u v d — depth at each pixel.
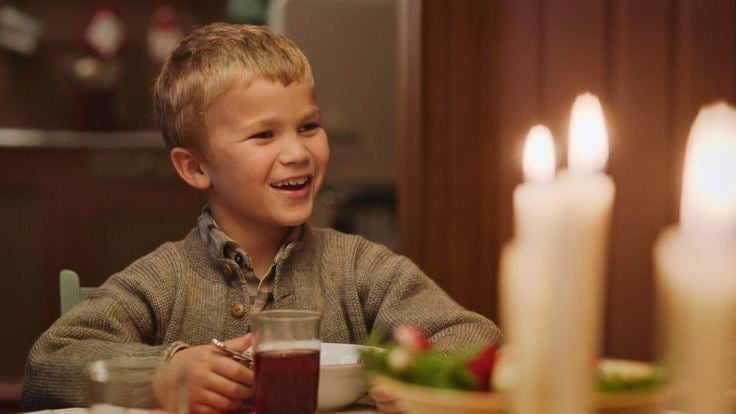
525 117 2.47
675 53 2.36
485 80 2.50
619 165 2.40
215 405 1.09
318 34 3.15
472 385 0.78
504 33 2.49
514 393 0.63
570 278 0.54
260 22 3.92
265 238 1.50
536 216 0.55
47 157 3.76
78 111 4.54
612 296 2.41
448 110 2.50
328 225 3.33
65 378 1.22
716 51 2.33
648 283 2.39
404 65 2.51
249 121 1.44
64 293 1.49
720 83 2.34
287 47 1.49
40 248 3.77
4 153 3.74
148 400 0.84
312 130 1.49
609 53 2.40
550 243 0.54
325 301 1.49
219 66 1.46
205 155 1.50
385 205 3.42
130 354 1.19
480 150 2.51
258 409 0.97
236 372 1.08
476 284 2.52
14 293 3.78
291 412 0.96
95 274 3.79
